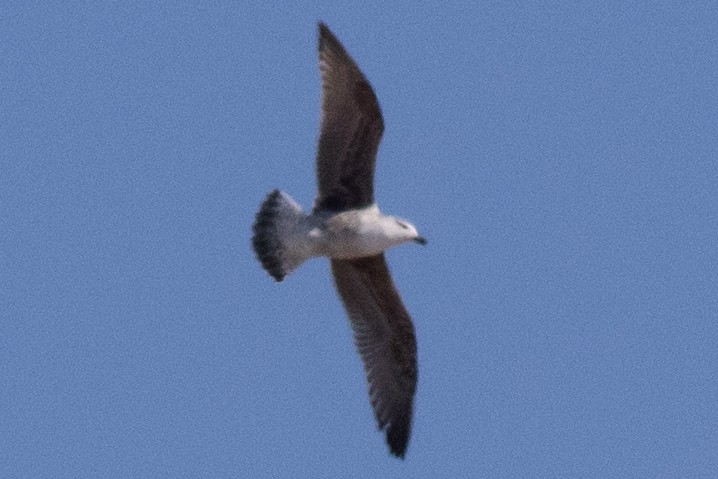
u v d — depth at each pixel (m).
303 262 17.48
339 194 17.52
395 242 17.52
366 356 18.69
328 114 17.25
